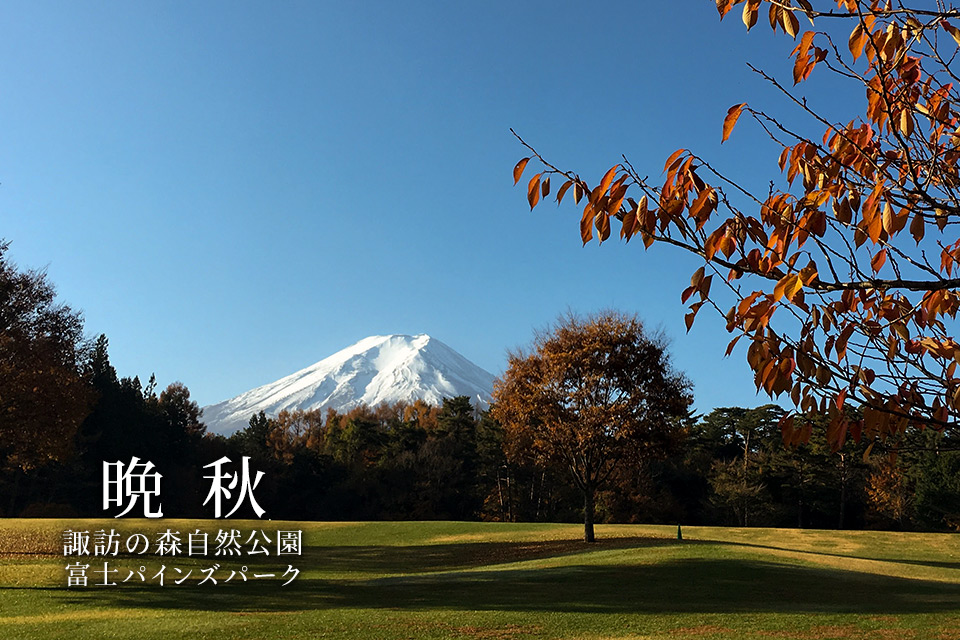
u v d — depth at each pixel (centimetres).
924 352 258
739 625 1447
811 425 262
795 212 262
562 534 3712
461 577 2255
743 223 245
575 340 3062
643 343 3016
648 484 6059
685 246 246
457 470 7281
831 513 5878
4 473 5709
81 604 1670
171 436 7138
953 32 239
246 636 1323
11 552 2534
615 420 2912
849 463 5675
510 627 1430
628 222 247
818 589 1961
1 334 2617
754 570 2205
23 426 2517
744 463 6266
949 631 1354
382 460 7475
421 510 7025
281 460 7812
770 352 250
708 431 7094
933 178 273
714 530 4028
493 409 3303
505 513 6806
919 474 5156
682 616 1552
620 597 1827
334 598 1827
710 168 252
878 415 253
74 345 3039
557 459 3178
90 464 6109
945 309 278
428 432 8025
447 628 1416
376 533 3978
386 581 2184
